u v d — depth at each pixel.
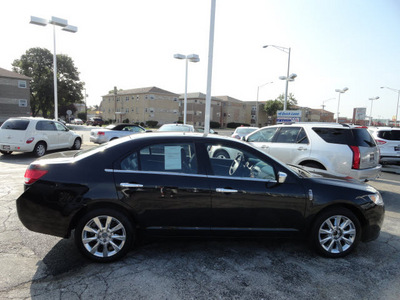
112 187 3.15
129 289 2.73
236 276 3.03
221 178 3.33
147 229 3.25
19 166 9.08
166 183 3.21
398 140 10.70
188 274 3.03
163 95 59.28
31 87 49.19
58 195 3.12
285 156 6.80
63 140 12.59
